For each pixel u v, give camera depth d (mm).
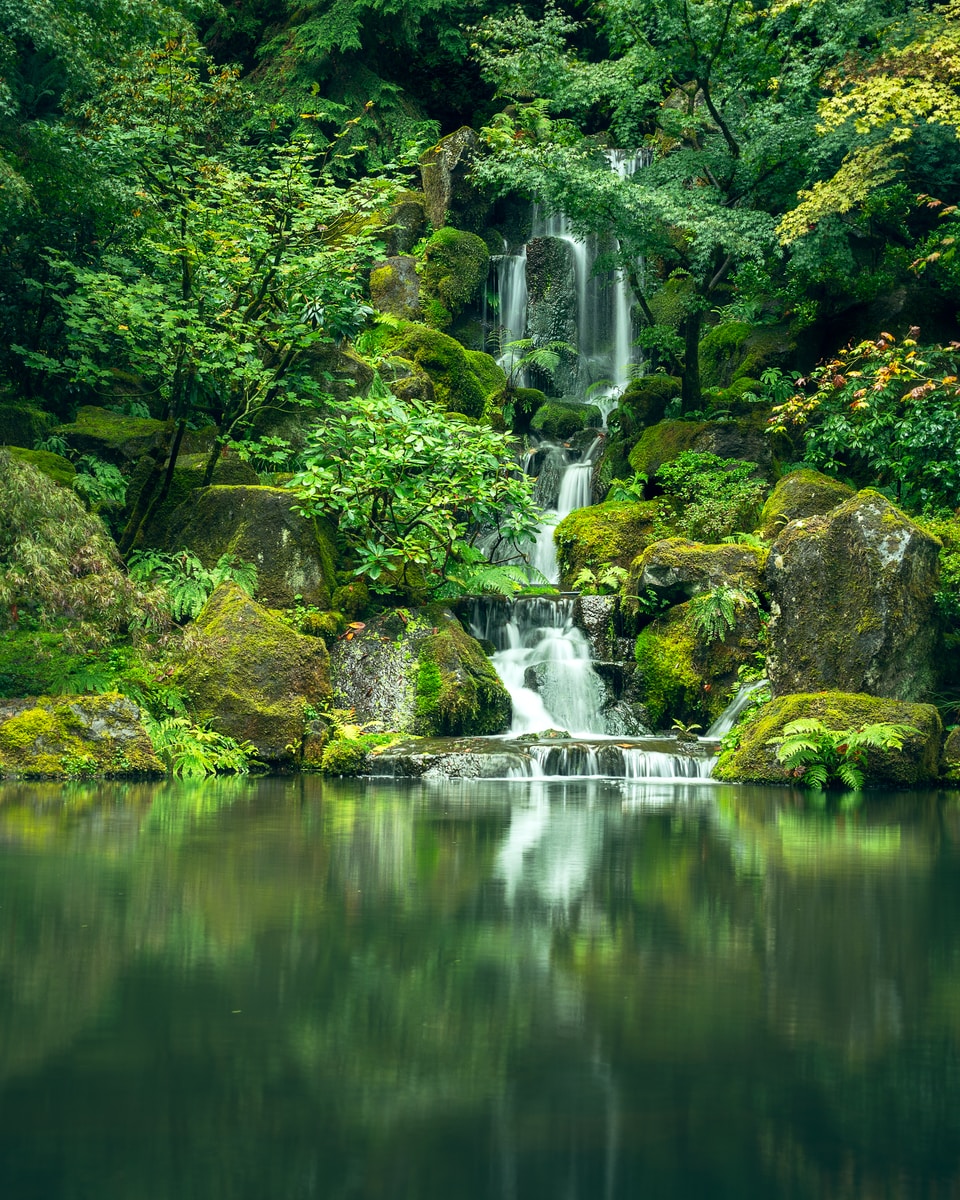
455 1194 2545
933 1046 3553
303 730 13141
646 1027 3701
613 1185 2602
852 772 11695
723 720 14945
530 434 24562
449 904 5590
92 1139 2826
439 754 12688
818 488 17141
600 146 23344
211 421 19703
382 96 32656
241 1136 2844
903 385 18422
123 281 19719
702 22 21422
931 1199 2541
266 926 5078
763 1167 2697
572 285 27781
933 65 18406
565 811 9500
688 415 22031
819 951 4742
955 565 13523
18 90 21000
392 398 16047
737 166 22234
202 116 22328
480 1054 3432
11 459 12570
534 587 17859
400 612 15047
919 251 21984
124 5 19406
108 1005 3889
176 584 14805
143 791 10562
